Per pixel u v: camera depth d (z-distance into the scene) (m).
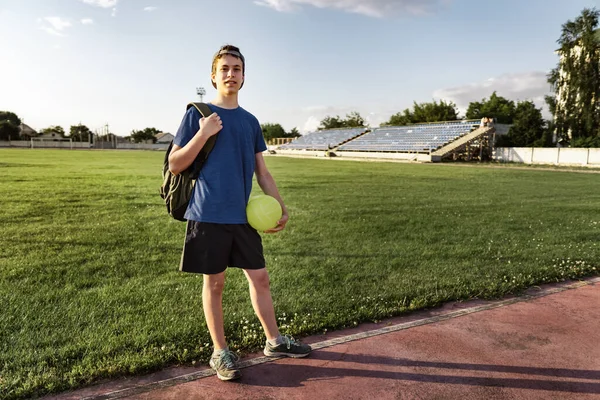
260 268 2.58
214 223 2.37
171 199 2.41
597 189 14.36
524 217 8.34
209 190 2.37
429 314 3.44
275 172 21.92
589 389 2.39
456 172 23.03
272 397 2.25
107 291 3.70
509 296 3.89
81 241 5.56
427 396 2.30
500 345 2.91
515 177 19.73
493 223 7.59
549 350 2.85
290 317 3.29
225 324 3.09
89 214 7.70
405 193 12.35
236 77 2.43
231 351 2.59
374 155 44.56
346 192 12.42
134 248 5.26
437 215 8.41
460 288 3.98
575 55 40.38
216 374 2.47
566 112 41.03
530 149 37.28
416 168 26.84
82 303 3.40
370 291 3.86
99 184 13.16
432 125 49.41
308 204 9.77
